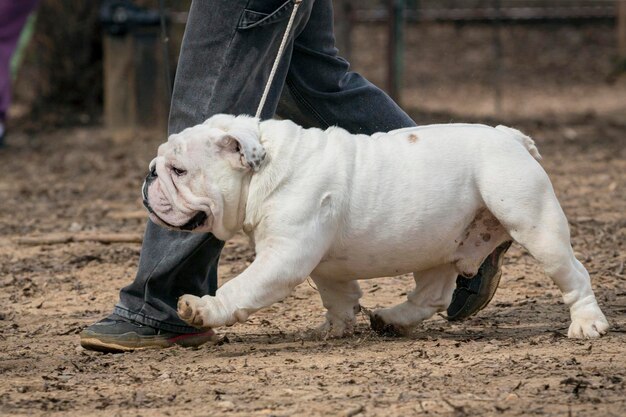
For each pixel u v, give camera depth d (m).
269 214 8.14
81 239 14.34
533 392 7.14
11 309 10.86
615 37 40.69
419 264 8.66
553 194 8.52
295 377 7.74
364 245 8.42
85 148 24.02
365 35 39.03
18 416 6.98
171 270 8.88
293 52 9.47
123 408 7.09
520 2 43.41
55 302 11.16
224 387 7.52
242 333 9.55
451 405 6.81
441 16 31.03
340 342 8.99
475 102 31.70
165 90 25.84
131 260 13.13
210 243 8.88
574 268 8.64
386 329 9.16
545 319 9.83
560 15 34.44
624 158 21.41
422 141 8.56
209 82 8.81
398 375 7.70
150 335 8.98
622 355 8.08
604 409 6.73
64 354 8.90
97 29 27.92
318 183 8.18
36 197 18.23
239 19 8.70
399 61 27.66
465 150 8.53
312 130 8.47
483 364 7.93
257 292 8.06
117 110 25.52
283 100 9.77
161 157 8.23
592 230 14.19
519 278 11.66
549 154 22.22
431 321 9.94
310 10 9.07
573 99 32.62
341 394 7.23
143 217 15.94
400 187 8.38
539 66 37.75
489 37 40.50
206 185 8.07
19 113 28.77
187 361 8.45
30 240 14.28
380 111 9.62
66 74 28.09
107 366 8.37
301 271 8.12
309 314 10.28
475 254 8.75
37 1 23.78
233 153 8.08
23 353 8.96
